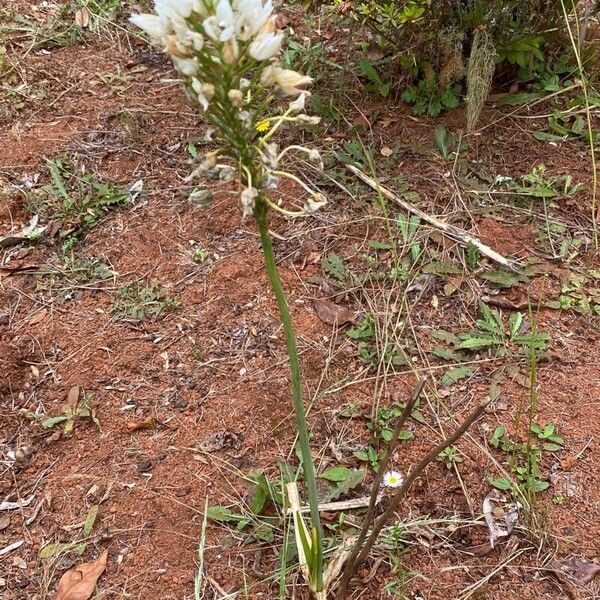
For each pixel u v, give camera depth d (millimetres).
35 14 1289
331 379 765
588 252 868
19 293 879
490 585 612
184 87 462
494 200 931
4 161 1029
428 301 828
